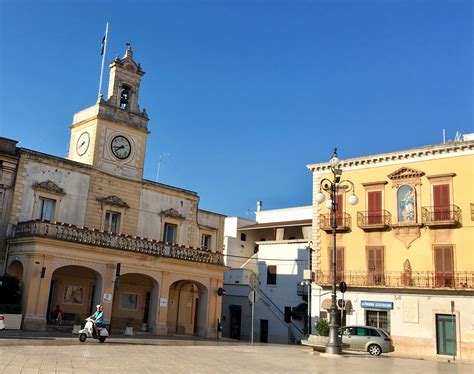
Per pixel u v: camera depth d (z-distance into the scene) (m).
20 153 34.16
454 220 36.22
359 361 21.50
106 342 25.38
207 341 34.38
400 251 38.56
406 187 39.19
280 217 60.19
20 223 32.44
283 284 49.66
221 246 47.06
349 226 41.16
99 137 38.84
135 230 39.97
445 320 35.91
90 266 32.97
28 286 29.88
